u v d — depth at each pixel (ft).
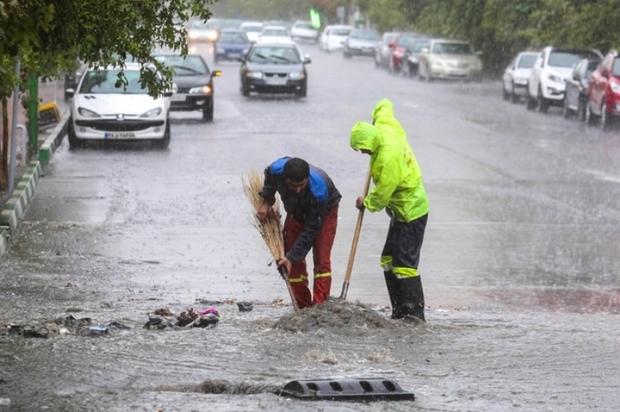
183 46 101.45
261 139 226.38
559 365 64.18
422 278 106.63
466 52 427.74
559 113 310.24
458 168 188.55
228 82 401.70
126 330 73.20
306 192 75.92
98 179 170.60
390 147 75.61
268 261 113.70
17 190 146.82
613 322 83.66
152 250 118.11
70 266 108.99
